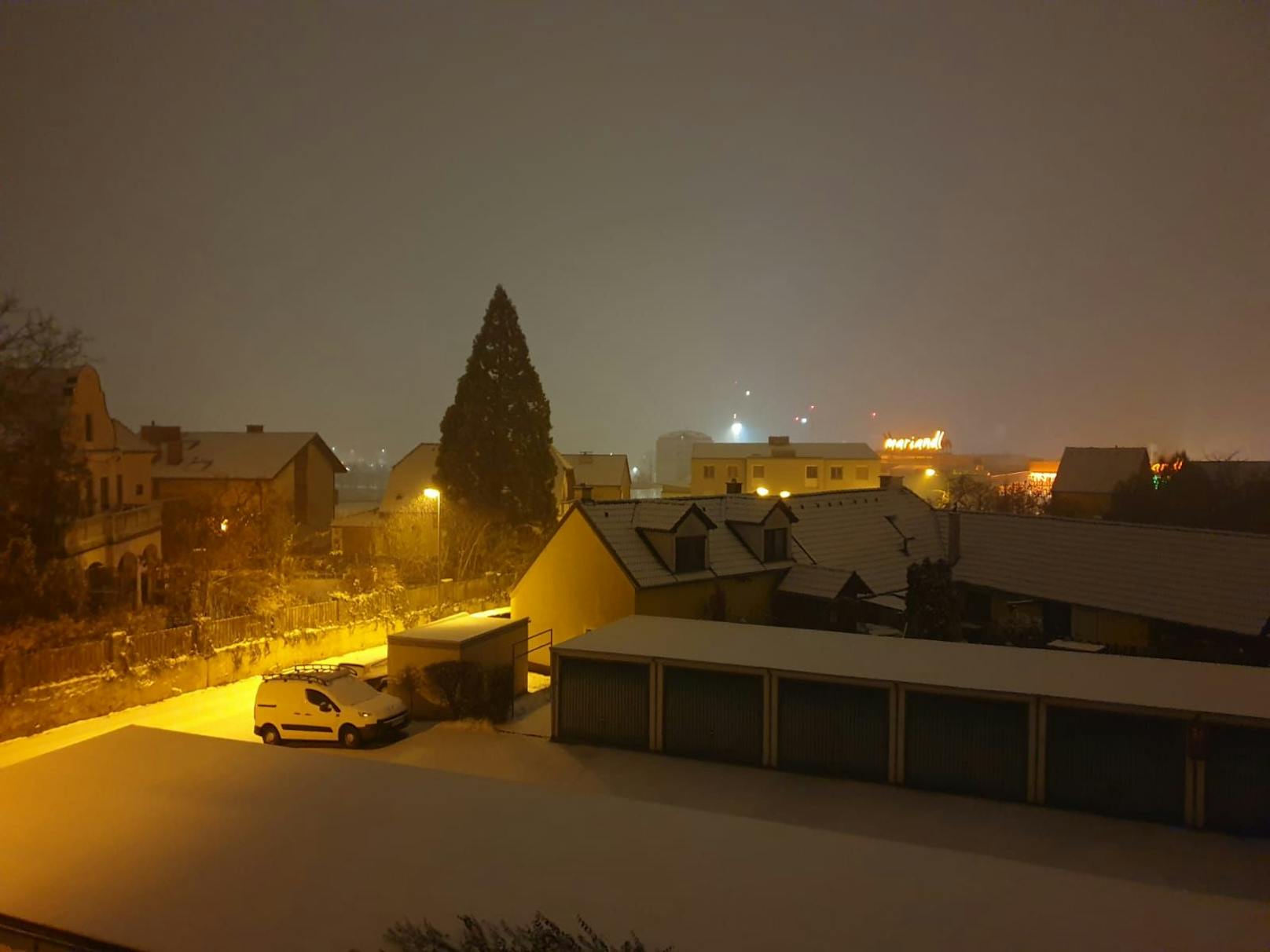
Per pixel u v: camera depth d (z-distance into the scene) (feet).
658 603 84.12
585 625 86.43
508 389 147.95
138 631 79.10
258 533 143.13
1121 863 43.01
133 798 35.65
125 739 43.42
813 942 25.02
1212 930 25.96
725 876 29.25
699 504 95.81
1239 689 52.39
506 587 141.08
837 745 55.77
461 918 25.88
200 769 39.19
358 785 37.29
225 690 82.43
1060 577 92.38
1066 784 50.52
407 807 34.91
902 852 31.45
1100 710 49.88
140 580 108.27
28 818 33.76
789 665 57.98
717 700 59.21
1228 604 75.92
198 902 27.40
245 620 90.38
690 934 25.40
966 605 100.94
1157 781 48.70
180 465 182.39
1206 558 82.38
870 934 25.52
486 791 36.86
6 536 84.99
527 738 64.80
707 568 89.92
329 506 207.00
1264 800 46.57
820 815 49.34
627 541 86.84
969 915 26.71
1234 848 44.83
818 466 260.42
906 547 109.81
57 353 94.89
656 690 60.80
